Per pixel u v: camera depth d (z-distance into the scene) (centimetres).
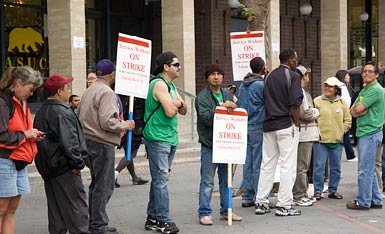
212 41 1834
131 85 772
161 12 1766
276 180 973
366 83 907
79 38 1415
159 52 1873
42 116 678
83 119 735
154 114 780
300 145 956
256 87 919
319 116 995
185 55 1614
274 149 895
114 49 1830
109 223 854
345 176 1266
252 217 883
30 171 1229
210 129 827
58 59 1414
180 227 824
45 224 854
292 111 871
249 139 933
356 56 2498
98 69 751
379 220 862
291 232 793
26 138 629
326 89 996
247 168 947
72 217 688
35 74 636
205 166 834
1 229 658
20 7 1583
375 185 942
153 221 812
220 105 819
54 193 696
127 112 953
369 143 912
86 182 1203
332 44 2055
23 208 962
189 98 1622
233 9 1869
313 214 900
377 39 2494
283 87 871
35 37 1616
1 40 1531
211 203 986
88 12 1731
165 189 783
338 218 874
